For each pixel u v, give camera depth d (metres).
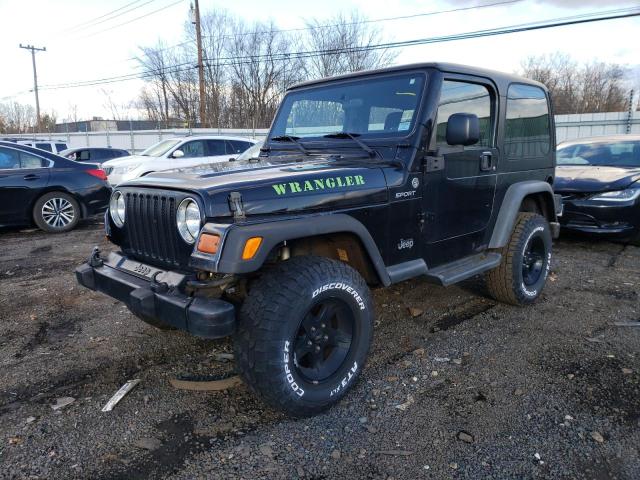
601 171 6.80
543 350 3.45
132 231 2.91
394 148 3.15
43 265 5.85
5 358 3.38
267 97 32.44
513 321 4.00
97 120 40.94
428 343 3.59
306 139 3.71
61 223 8.14
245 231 2.29
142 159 11.16
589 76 38.22
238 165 3.12
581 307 4.31
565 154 7.95
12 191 7.65
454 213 3.48
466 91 3.48
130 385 2.98
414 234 3.21
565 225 6.66
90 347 3.55
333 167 2.93
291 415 2.58
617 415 2.64
